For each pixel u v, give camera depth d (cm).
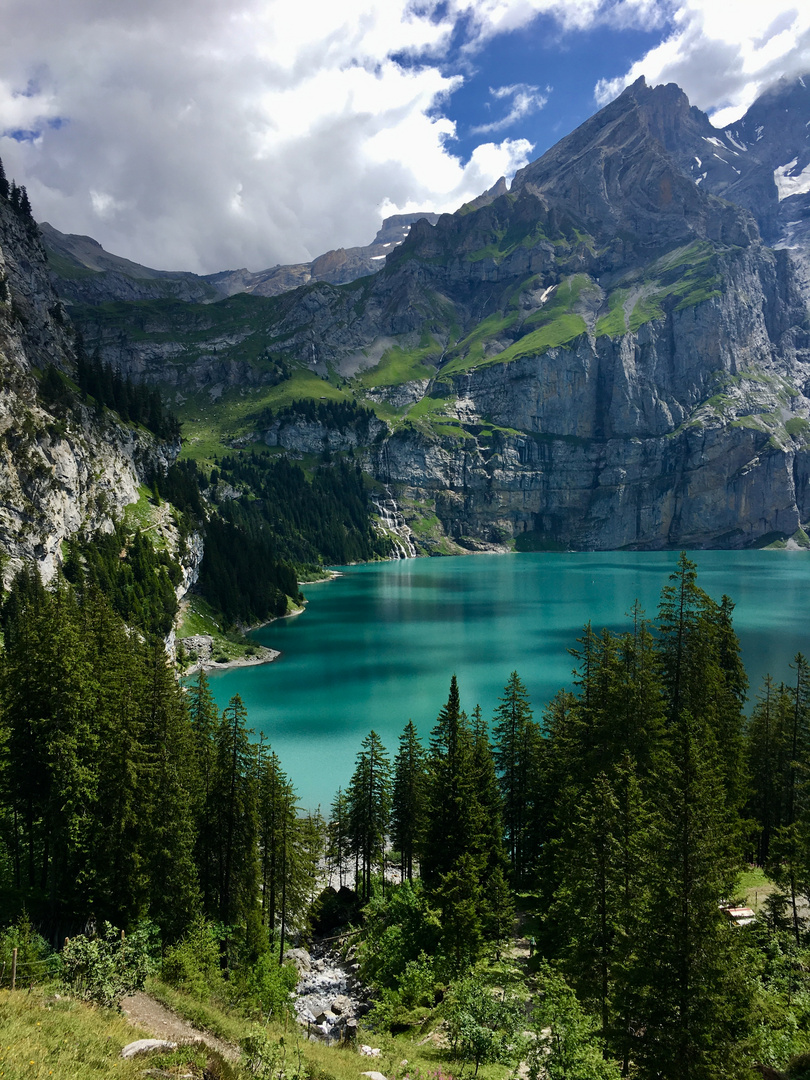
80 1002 2236
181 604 15862
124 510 15662
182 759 4553
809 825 3859
